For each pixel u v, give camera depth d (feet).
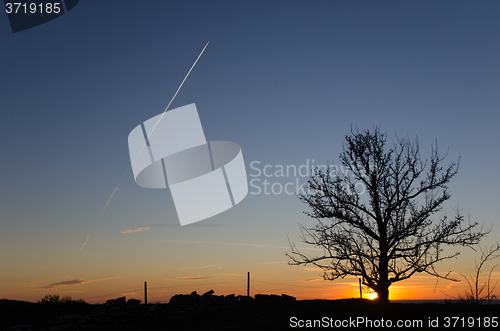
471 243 66.03
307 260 72.33
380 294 67.67
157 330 64.59
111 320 75.31
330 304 66.49
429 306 62.23
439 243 67.46
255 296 84.02
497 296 51.24
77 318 75.51
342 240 71.31
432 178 71.31
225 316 65.82
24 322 90.07
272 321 58.34
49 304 118.21
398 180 71.51
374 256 68.74
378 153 72.74
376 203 70.64
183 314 74.49
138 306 80.28
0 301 100.83
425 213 69.05
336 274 70.03
